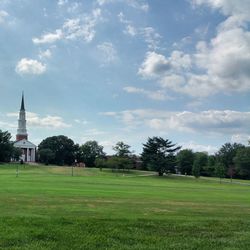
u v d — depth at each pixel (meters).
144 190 48.16
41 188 42.81
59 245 12.20
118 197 32.22
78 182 64.88
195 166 135.38
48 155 197.12
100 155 192.50
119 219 16.28
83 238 13.02
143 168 159.50
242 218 18.64
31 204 22.75
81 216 17.09
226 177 157.50
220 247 12.67
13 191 36.00
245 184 105.25
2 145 178.50
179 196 38.34
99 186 53.72
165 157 140.88
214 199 35.81
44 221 15.05
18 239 12.57
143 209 21.66
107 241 12.85
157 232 14.38
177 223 16.05
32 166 156.38
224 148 176.38
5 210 19.31
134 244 12.73
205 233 14.52
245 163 153.38
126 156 147.75
